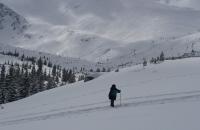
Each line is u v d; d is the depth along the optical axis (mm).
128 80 59438
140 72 66250
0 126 32688
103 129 22359
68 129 24141
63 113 33875
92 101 40344
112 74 79438
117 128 22078
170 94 34594
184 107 25672
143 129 20766
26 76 122312
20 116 39062
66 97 53000
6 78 114375
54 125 26906
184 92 34625
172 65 68812
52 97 58562
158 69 64938
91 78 89125
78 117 29297
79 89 63531
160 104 29016
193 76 48250
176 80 46531
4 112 50250
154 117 23672
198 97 30203
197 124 20094
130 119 24281
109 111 29844
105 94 46094
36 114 37594
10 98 112750
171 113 24156
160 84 45188
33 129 26609
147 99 33750
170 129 19844
